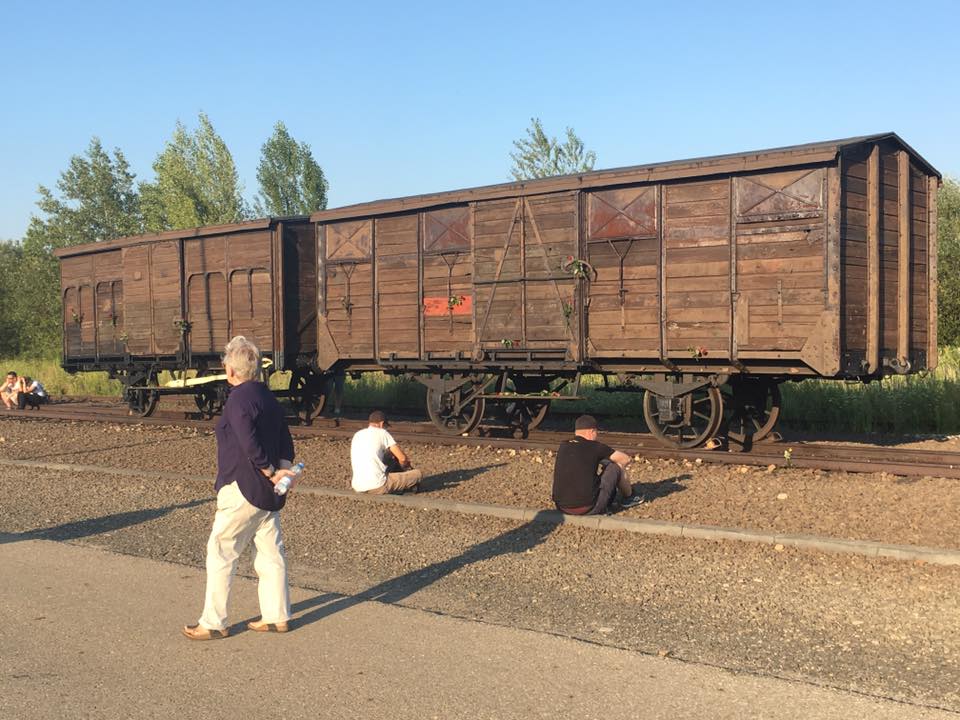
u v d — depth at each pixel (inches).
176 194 1643.7
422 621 197.3
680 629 190.1
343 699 155.3
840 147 371.2
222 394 626.2
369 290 537.6
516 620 197.8
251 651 179.6
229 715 149.3
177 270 641.0
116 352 694.5
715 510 298.4
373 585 227.8
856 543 242.8
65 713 150.8
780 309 386.3
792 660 170.7
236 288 609.3
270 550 192.5
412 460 429.7
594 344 441.7
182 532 291.6
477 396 501.4
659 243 418.3
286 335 589.6
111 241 687.7
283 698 156.2
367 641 184.5
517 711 149.0
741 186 396.2
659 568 236.4
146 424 606.9
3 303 1790.1
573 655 175.0
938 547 240.1
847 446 428.8
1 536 288.7
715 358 407.5
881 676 161.9
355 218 539.8
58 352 1588.3
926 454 388.8
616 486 302.8
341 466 414.3
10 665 173.0
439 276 502.6
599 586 222.5
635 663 170.1
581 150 1256.2
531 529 284.4
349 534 284.0
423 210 510.0
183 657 176.6
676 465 387.9
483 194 475.8
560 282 451.2
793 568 231.5
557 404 647.8
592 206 441.4
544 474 374.9
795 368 394.6
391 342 527.8
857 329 389.7
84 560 254.4
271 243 589.6
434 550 261.7
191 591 222.2
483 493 342.6
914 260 427.2
